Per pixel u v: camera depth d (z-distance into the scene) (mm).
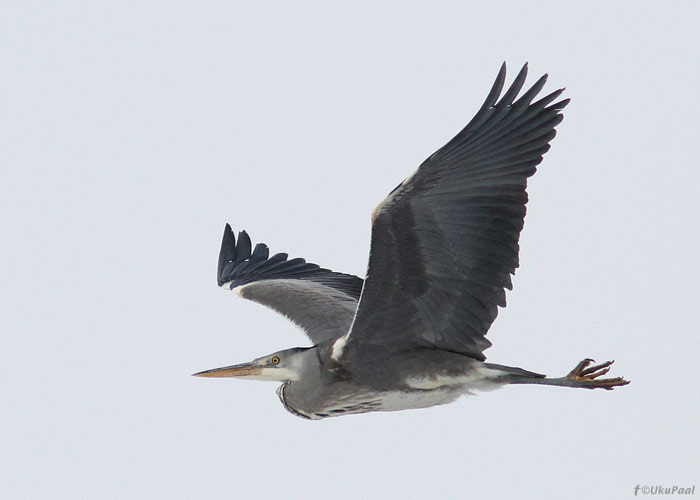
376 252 13344
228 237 18891
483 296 13680
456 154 13078
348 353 14578
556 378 14305
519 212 13391
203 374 15375
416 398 14648
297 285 17578
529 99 13320
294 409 15383
